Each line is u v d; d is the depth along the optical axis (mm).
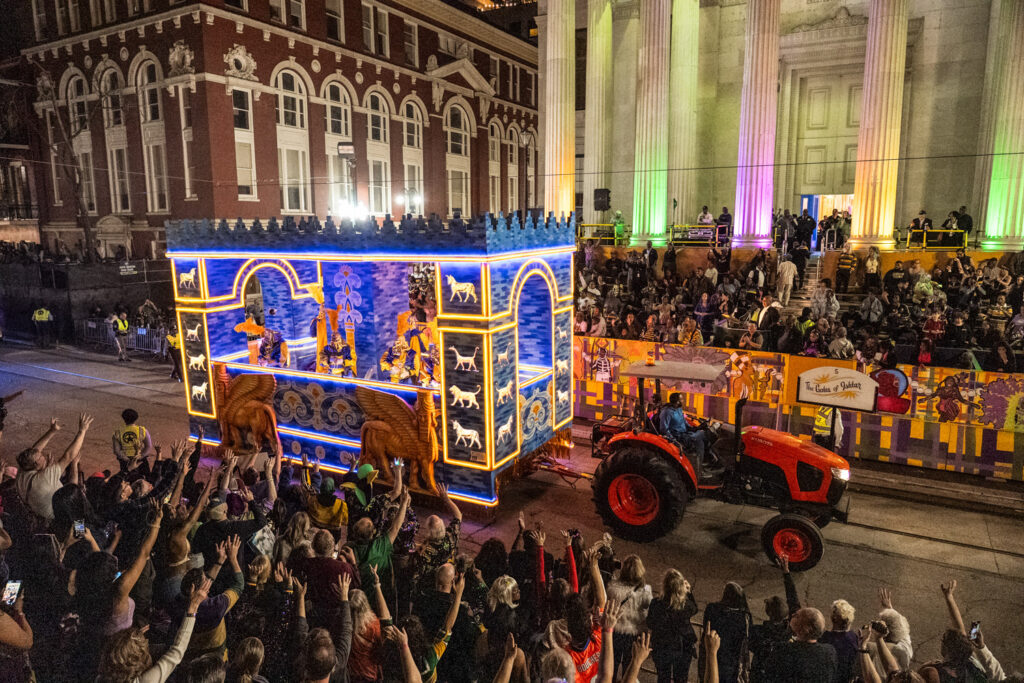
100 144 31188
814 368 12422
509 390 10516
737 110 26891
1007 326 15445
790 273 18766
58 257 29125
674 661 5832
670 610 5812
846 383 12102
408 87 37625
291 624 4941
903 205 24578
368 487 8820
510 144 48281
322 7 31766
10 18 33375
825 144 26500
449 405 10336
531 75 49750
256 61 28641
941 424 11719
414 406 10664
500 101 46375
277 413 12156
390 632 4406
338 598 5352
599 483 9781
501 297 10109
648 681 6609
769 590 8391
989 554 9273
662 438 9688
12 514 7273
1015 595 8227
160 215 29594
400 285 12609
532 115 50375
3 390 18656
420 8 37969
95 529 6758
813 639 5027
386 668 4715
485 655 5344
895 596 8219
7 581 5262
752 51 20828
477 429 10172
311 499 7891
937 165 23875
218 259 12562
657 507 9414
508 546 9531
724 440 10367
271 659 5090
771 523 8789
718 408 13422
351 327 12555
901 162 24438
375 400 10867
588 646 5160
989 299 17031
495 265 9875
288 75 30625
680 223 26203
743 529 10172
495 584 5516
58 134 32844
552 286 11805
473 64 42906
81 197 28188
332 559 5695
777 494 9422
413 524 7805
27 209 36531
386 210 36844
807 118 26719
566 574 6598
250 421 12391
